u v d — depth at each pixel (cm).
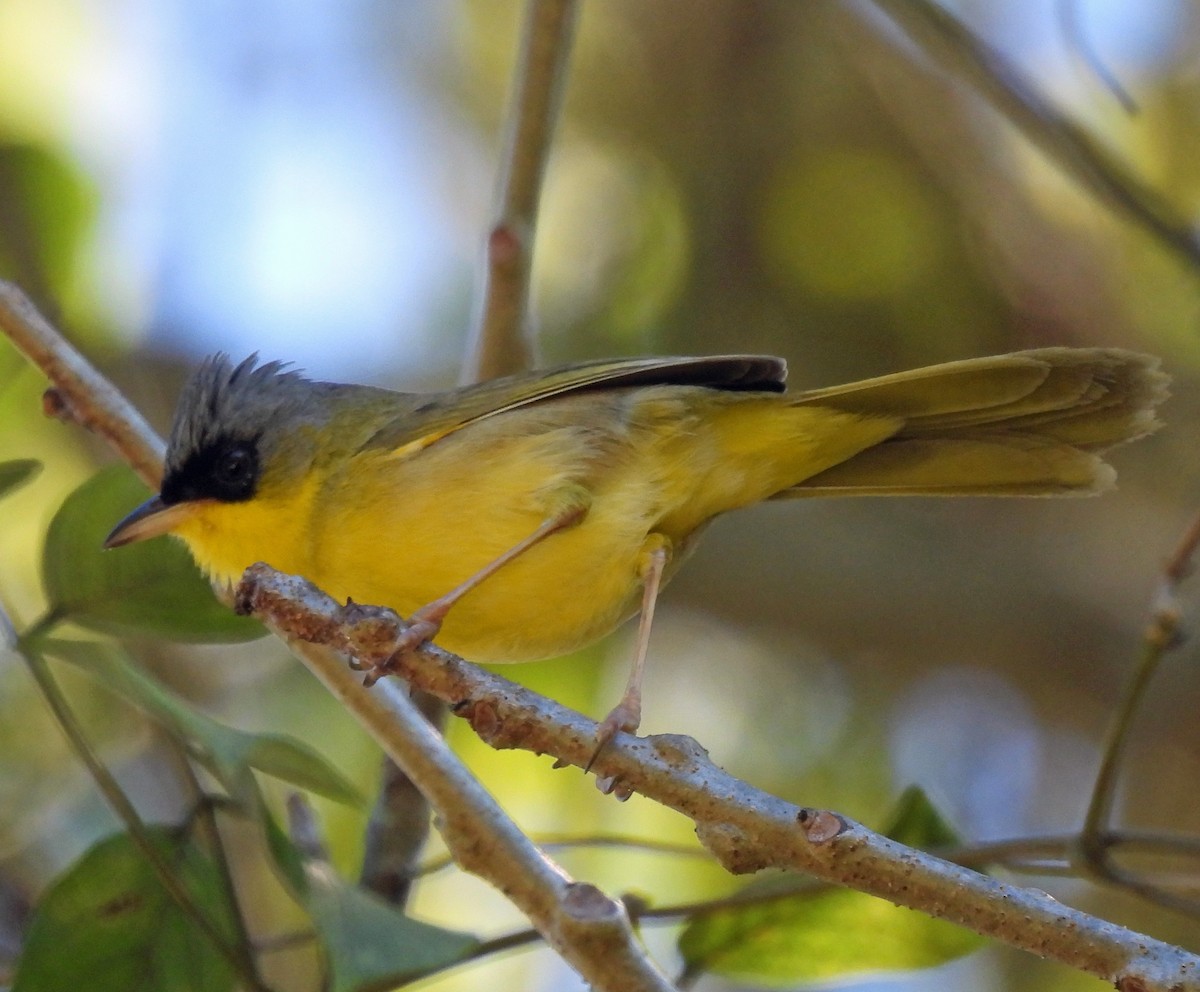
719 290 1405
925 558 1412
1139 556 1406
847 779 1329
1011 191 1380
